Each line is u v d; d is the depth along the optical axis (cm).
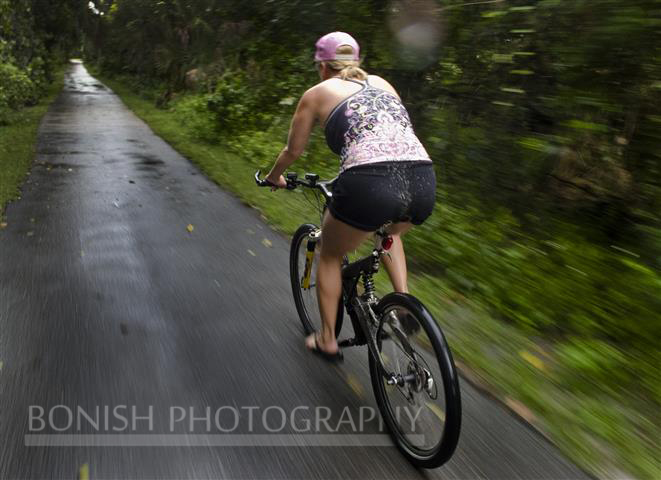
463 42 565
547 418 286
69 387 303
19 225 611
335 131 257
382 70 734
